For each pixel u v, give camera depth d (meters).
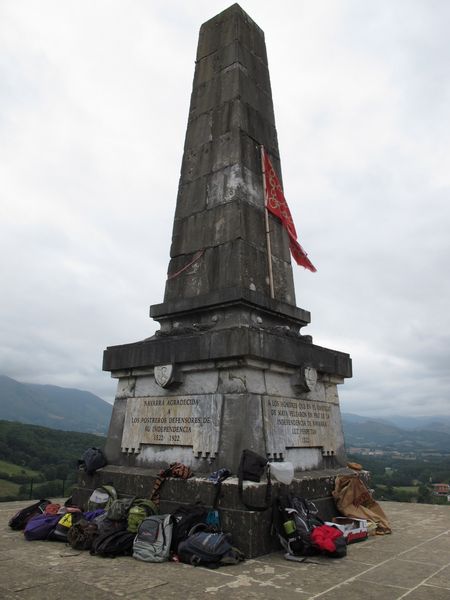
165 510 6.38
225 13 10.45
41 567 5.00
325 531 5.59
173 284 8.77
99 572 4.80
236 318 7.46
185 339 7.38
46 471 32.88
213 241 8.51
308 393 7.94
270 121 10.15
